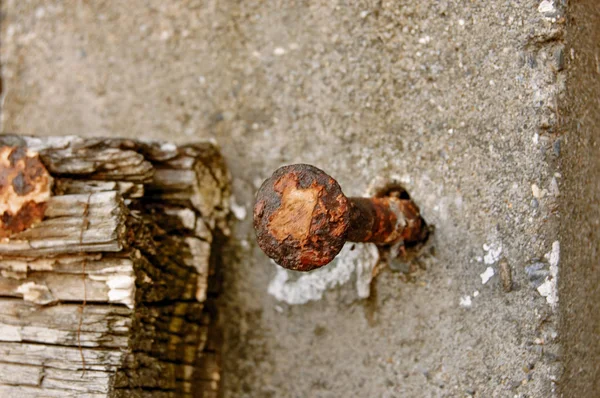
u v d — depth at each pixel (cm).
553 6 45
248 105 54
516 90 46
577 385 47
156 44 57
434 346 49
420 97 49
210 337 54
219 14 55
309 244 43
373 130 51
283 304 53
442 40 48
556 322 45
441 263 49
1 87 62
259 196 44
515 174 46
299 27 53
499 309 47
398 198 49
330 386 52
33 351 47
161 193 51
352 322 51
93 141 48
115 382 46
